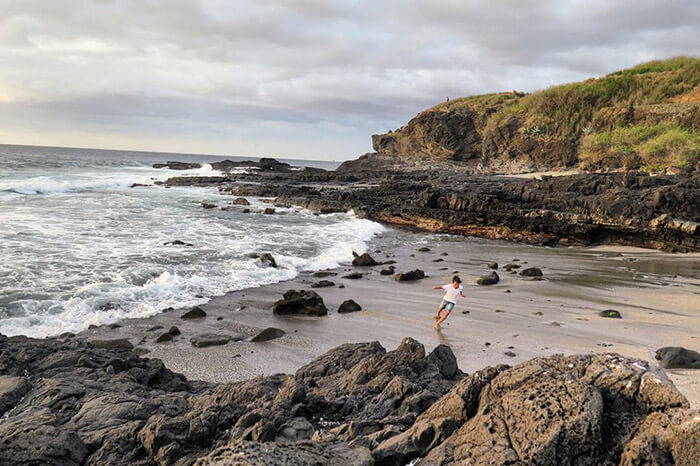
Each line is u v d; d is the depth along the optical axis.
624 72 60.44
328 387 6.44
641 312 12.05
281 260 17.92
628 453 3.03
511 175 52.38
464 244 25.48
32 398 5.20
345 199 37.72
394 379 5.69
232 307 12.34
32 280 12.98
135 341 9.66
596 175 30.56
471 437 3.60
